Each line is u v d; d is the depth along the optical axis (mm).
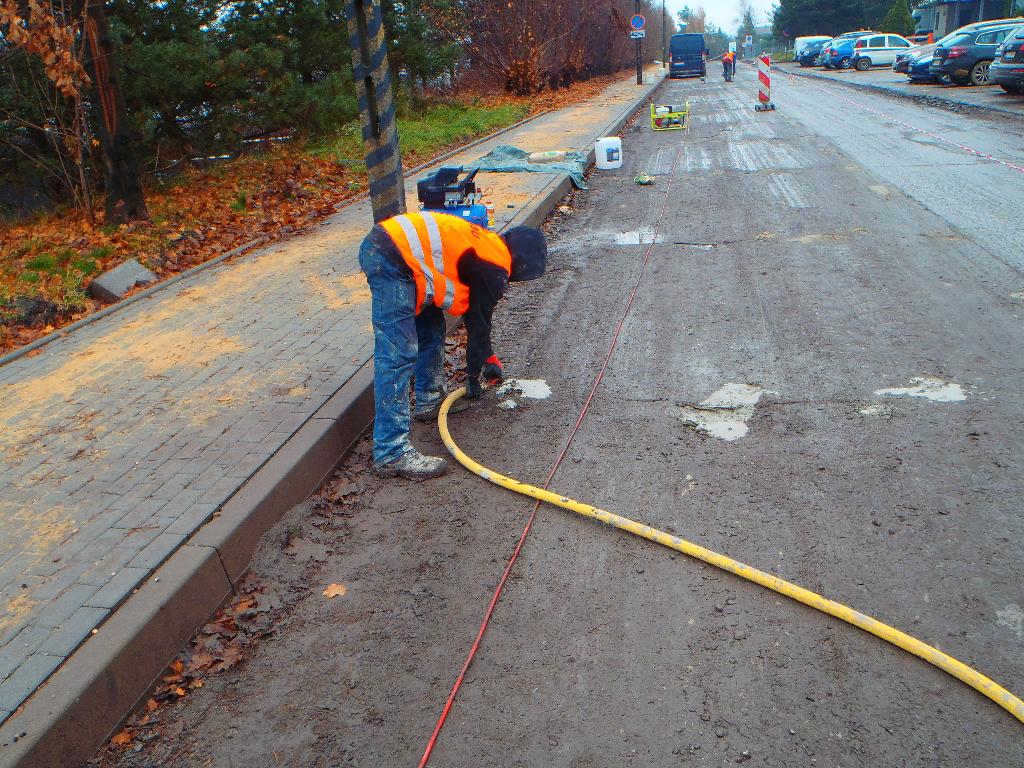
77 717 2469
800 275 6605
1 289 6508
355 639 2973
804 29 74938
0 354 5656
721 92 28312
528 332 5926
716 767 2336
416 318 4418
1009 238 7094
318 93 13328
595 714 2559
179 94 10742
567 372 5160
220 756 2514
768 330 5516
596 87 33000
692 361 5137
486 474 3947
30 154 9422
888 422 4148
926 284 6113
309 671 2836
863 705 2510
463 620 3027
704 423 4336
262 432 4117
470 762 2420
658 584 3137
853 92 23562
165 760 2512
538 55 26141
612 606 3039
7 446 4180
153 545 3199
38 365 5355
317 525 3688
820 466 3812
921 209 8391
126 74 10148
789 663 2695
